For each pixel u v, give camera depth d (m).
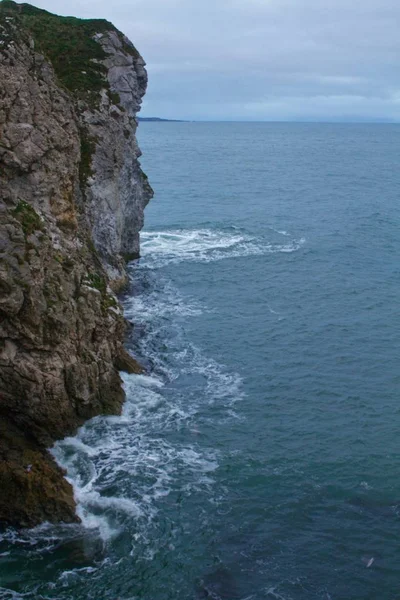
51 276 27.88
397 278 55.41
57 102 32.75
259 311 46.66
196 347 39.94
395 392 35.16
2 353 25.94
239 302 48.53
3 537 23.05
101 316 30.41
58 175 31.48
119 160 48.16
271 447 29.73
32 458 25.09
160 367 36.84
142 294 49.34
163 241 67.25
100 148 45.38
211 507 25.48
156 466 27.69
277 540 23.97
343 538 24.17
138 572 22.12
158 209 86.56
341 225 77.44
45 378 26.78
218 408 32.84
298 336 42.12
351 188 113.38
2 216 26.39
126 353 36.12
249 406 33.22
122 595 21.20
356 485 27.20
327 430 31.31
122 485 26.25
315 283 53.50
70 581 21.58
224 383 35.50
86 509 24.73
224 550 23.34
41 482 24.14
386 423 32.09
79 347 28.92
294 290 51.56
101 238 46.03
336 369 37.62
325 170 146.62
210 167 148.50
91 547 23.03
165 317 44.72
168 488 26.38
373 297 50.12
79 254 32.19
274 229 74.44
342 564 22.94
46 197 30.56
